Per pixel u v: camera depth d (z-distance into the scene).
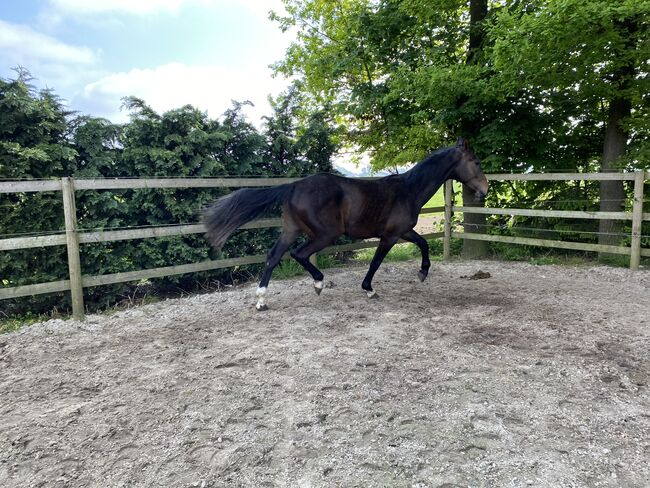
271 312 4.99
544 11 5.89
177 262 6.14
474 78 7.35
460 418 2.66
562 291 5.73
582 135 8.58
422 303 5.22
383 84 9.09
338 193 4.87
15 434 2.60
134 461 2.32
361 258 8.60
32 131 5.16
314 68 11.48
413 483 2.11
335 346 3.86
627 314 4.68
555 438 2.44
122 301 5.75
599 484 2.07
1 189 4.46
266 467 2.25
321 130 7.35
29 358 3.79
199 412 2.80
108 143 5.77
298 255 5.05
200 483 2.14
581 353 3.60
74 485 2.14
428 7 7.77
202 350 3.87
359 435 2.51
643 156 7.08
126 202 5.80
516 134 7.97
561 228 8.39
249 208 4.86
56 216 5.27
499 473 2.16
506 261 8.17
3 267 4.94
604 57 6.78
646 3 5.39
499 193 8.99
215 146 6.23
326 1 12.33
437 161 5.41
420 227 12.60
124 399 2.99
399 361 3.50
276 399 2.94
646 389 2.99
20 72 4.98
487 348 3.74
